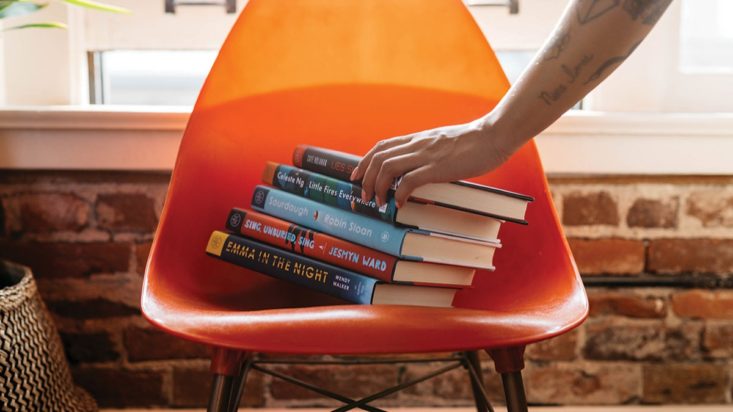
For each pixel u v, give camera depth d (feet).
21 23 5.06
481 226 3.22
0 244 4.96
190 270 3.43
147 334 5.04
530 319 2.68
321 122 3.98
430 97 3.95
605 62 2.62
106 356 5.04
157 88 5.74
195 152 3.62
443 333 2.44
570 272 3.14
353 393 5.09
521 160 3.62
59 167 4.79
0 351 3.57
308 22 3.98
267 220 3.38
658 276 5.05
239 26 3.88
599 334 5.08
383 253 2.98
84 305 5.01
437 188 2.99
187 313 2.73
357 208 3.11
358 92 4.01
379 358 5.07
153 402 5.09
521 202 3.22
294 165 3.53
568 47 2.64
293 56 3.96
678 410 5.09
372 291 2.91
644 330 5.08
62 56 5.11
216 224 3.64
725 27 5.38
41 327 3.97
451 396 5.13
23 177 4.91
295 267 3.15
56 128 4.74
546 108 2.72
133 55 5.65
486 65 3.87
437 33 3.96
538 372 5.12
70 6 5.08
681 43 5.17
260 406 5.10
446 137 2.89
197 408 5.10
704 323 5.08
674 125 4.82
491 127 2.80
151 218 4.95
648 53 5.12
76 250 4.97
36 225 4.94
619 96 5.14
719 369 5.11
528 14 5.16
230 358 2.72
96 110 4.72
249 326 2.51
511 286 3.44
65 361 4.33
